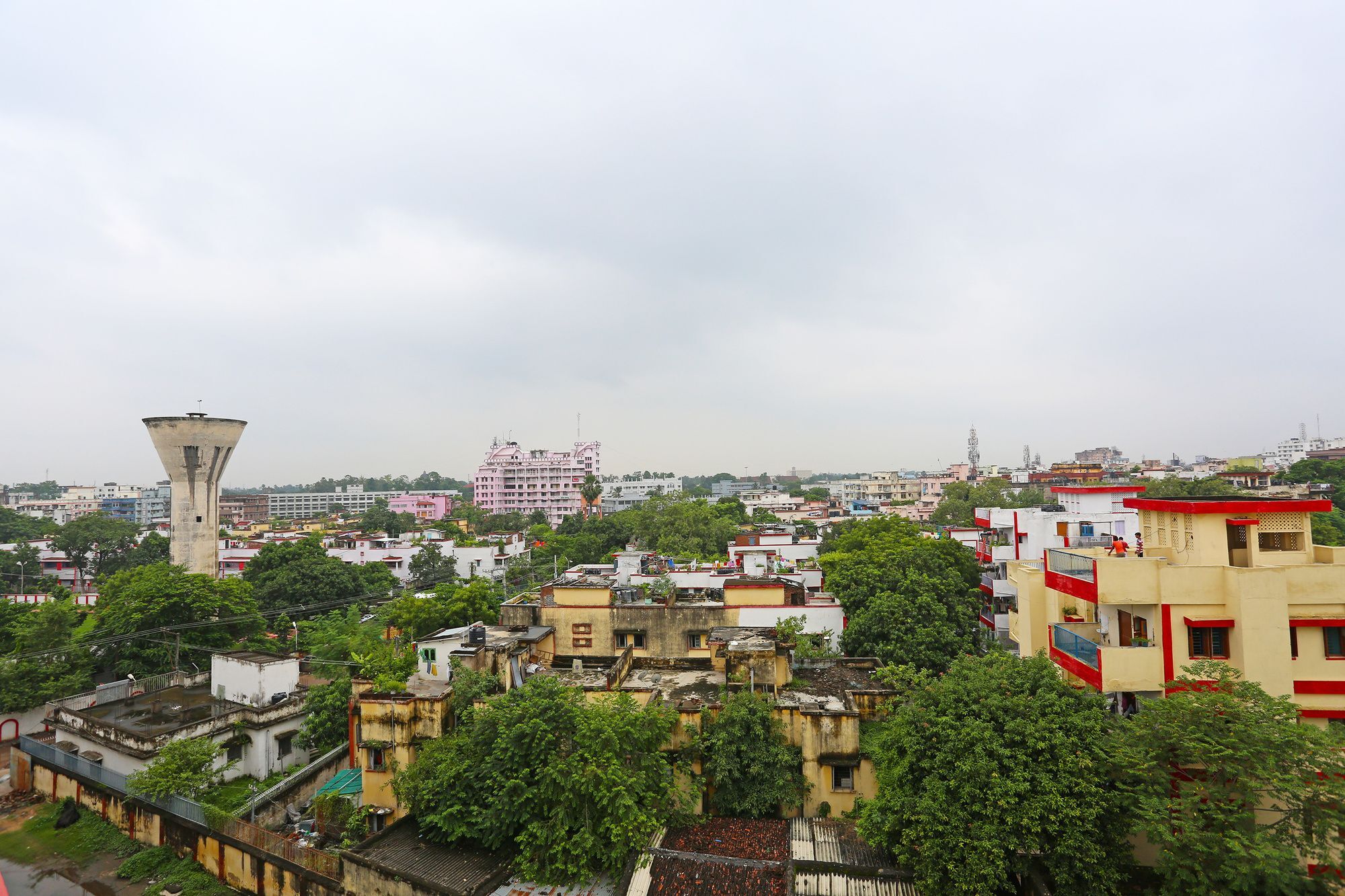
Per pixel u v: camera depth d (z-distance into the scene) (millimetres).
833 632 41562
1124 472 160000
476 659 30875
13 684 41906
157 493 195625
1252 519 21141
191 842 28953
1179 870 16250
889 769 22547
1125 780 18047
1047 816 17672
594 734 23188
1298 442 190375
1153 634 21062
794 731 26359
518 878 22531
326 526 148250
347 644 49875
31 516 148250
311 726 35719
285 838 26250
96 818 32875
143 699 39656
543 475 172875
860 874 20922
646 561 62219
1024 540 47656
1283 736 16125
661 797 24141
